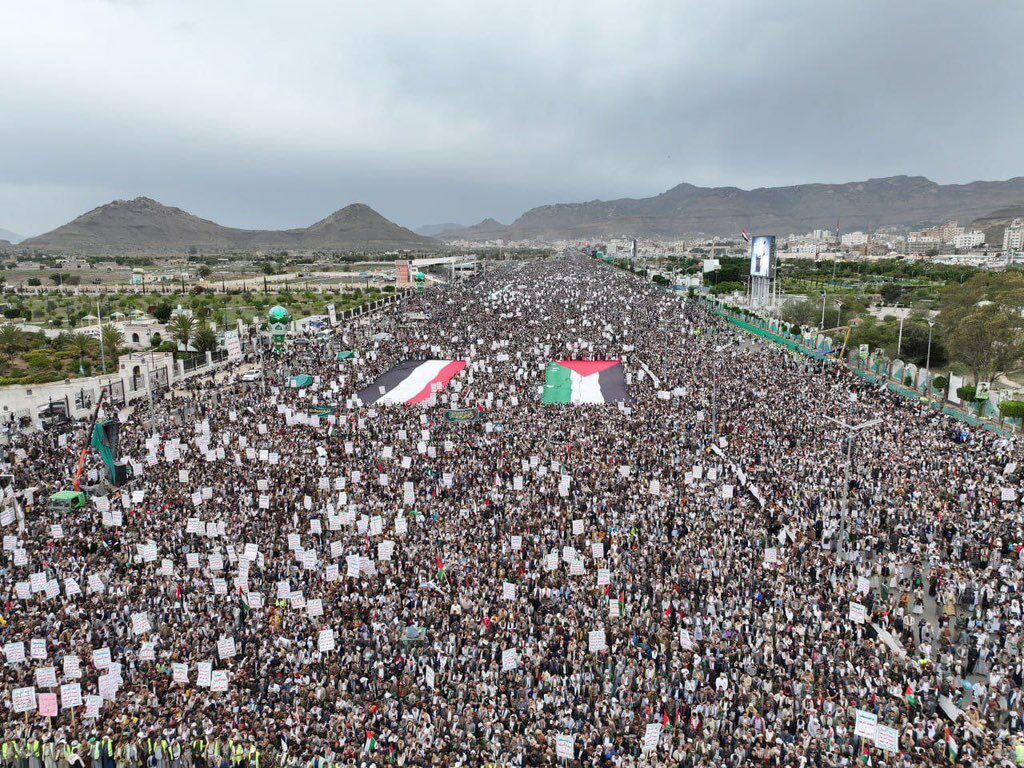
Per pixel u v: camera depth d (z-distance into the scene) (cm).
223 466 4959
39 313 14762
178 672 2670
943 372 9575
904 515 4056
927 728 2361
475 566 3488
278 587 3150
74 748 2333
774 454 5084
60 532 3903
